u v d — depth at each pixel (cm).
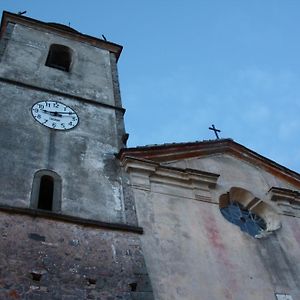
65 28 2291
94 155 1491
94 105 1759
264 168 1792
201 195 1488
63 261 1088
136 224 1277
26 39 2064
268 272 1309
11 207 1155
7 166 1314
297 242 1473
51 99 1688
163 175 1494
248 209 1603
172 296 1124
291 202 1648
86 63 2059
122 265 1141
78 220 1198
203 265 1243
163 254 1224
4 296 963
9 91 1641
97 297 1041
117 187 1387
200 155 1698
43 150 1427
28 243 1094
